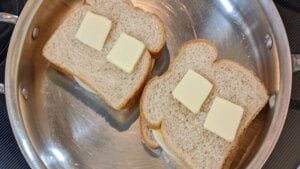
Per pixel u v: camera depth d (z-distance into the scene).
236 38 0.49
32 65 0.48
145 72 0.46
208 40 0.49
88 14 0.47
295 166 0.44
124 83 0.46
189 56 0.46
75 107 0.48
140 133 0.46
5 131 0.47
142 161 0.45
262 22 0.46
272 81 0.44
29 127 0.45
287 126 0.45
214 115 0.42
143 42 0.47
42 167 0.41
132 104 0.47
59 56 0.48
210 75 0.45
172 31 0.50
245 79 0.45
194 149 0.43
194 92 0.43
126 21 0.48
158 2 0.51
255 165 0.39
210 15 0.50
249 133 0.44
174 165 0.45
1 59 0.49
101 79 0.47
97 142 0.46
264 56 0.47
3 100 0.48
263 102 0.43
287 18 0.49
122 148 0.46
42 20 0.48
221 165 0.42
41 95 0.48
